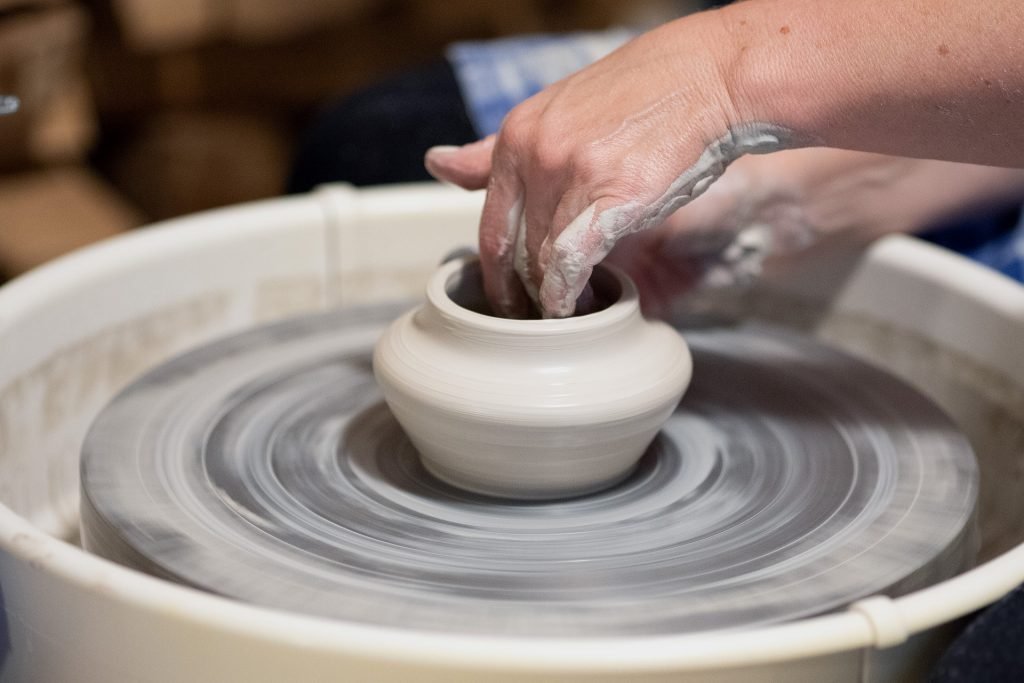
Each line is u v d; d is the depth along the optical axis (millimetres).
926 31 809
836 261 1330
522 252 891
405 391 864
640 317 915
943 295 1242
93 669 710
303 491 909
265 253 1332
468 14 3178
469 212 1378
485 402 835
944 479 929
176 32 2656
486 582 784
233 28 2746
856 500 904
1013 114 811
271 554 807
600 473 897
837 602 759
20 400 1105
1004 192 1342
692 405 1067
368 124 1645
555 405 833
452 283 947
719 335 1212
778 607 751
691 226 1167
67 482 1183
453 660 627
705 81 846
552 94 883
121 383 1248
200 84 2938
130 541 807
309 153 1687
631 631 723
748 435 1018
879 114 833
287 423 1015
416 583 779
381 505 895
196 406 1024
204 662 666
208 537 822
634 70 859
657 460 971
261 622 648
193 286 1291
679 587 781
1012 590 717
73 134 2463
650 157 829
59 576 696
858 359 1146
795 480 941
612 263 1146
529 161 855
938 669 673
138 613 672
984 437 1211
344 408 1047
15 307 1098
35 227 2273
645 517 885
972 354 1219
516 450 853
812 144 866
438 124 1624
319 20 2883
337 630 641
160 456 938
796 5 854
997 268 1370
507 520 876
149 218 2885
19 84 2260
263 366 1108
